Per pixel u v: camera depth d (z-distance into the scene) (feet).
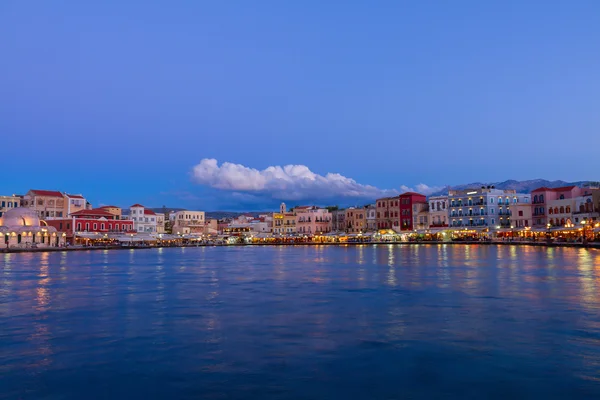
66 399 48.96
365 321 80.23
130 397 49.24
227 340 68.69
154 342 67.87
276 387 51.29
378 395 49.21
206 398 48.80
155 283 138.10
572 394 48.96
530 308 89.97
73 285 134.31
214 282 139.54
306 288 122.83
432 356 60.54
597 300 98.32
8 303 101.30
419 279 138.92
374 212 604.90
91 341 68.59
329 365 57.72
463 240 460.55
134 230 570.05
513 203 501.56
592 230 334.85
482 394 49.19
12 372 56.13
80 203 565.94
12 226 437.99
